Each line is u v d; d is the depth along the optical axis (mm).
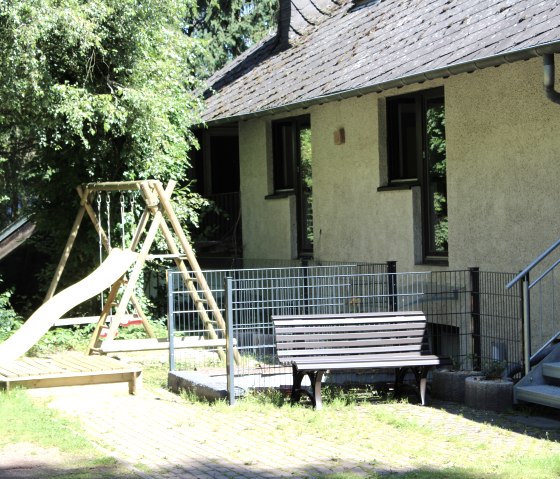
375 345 10664
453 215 13141
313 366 10031
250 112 16328
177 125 16828
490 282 11719
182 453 8141
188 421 9523
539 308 11352
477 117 12578
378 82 12766
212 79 21344
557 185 11164
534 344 11352
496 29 11805
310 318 10602
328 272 15500
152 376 12539
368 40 15820
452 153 13117
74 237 15070
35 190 16719
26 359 12125
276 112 15656
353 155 15562
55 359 12016
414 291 13336
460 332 12141
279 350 10477
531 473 7145
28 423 9078
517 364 10523
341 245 16031
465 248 12914
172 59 16078
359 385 11320
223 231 20531
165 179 16891
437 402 10586
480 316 11375
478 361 11000
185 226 17516
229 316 10438
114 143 16047
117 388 11094
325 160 16406
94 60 14883
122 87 14906
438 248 13859
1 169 17609
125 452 8188
